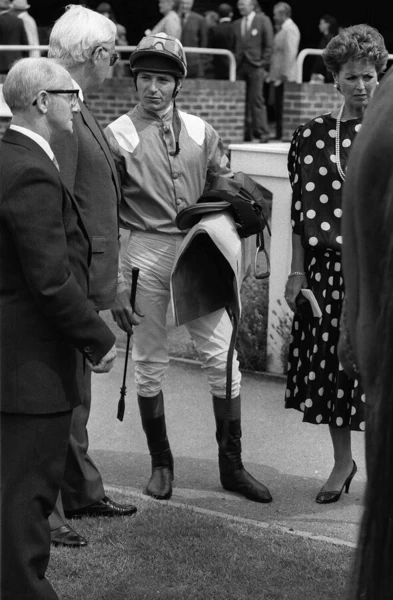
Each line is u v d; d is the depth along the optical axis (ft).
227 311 14.34
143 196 14.25
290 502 14.64
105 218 12.80
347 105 13.75
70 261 10.71
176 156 14.19
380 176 7.00
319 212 13.76
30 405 10.04
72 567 12.33
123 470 15.89
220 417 14.78
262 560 12.52
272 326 20.53
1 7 46.06
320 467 16.05
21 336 10.06
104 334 10.28
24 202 9.82
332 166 13.70
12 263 10.06
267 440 17.20
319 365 14.11
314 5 69.15
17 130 10.18
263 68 49.47
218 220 13.91
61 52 12.60
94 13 12.81
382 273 6.75
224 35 49.37
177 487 15.21
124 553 12.74
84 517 13.76
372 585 5.89
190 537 13.15
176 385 20.13
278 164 19.57
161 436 14.94
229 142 45.21
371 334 6.99
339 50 13.35
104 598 11.63
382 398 6.01
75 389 10.44
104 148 12.86
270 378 20.38
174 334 23.93
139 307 14.47
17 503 10.11
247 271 15.02
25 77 10.12
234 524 13.58
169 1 47.75
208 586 11.85
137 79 13.99
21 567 10.09
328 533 13.51
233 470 14.83
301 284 14.17
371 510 5.95
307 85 43.09
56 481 10.42
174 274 13.91
